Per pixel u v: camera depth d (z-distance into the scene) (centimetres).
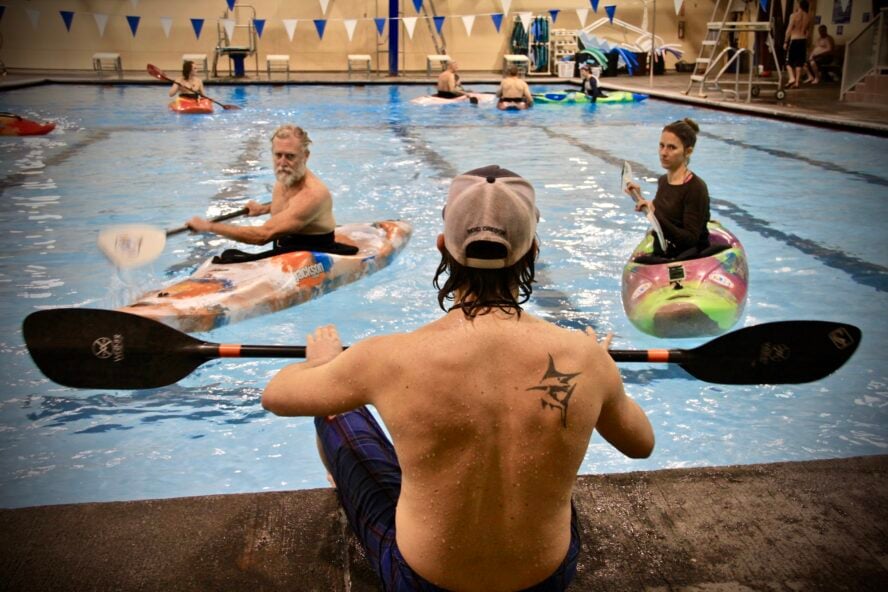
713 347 251
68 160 979
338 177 907
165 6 2116
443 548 162
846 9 1911
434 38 2250
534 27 2197
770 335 250
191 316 469
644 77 2138
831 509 255
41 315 252
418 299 534
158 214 736
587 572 229
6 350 445
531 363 162
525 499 161
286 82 1964
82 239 650
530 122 1382
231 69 2156
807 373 252
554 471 162
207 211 750
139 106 1512
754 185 871
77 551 233
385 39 2217
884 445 361
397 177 912
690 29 2278
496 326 164
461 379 159
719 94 1689
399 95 1808
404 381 162
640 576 228
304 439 366
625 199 812
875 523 249
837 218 738
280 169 538
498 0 2241
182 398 402
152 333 254
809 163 991
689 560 234
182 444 360
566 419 161
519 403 160
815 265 605
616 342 470
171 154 1034
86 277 560
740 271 484
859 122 1227
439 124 1349
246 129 1256
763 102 1533
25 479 329
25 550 233
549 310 517
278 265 521
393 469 201
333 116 1435
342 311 514
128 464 342
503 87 1579
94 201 779
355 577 225
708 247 498
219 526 246
